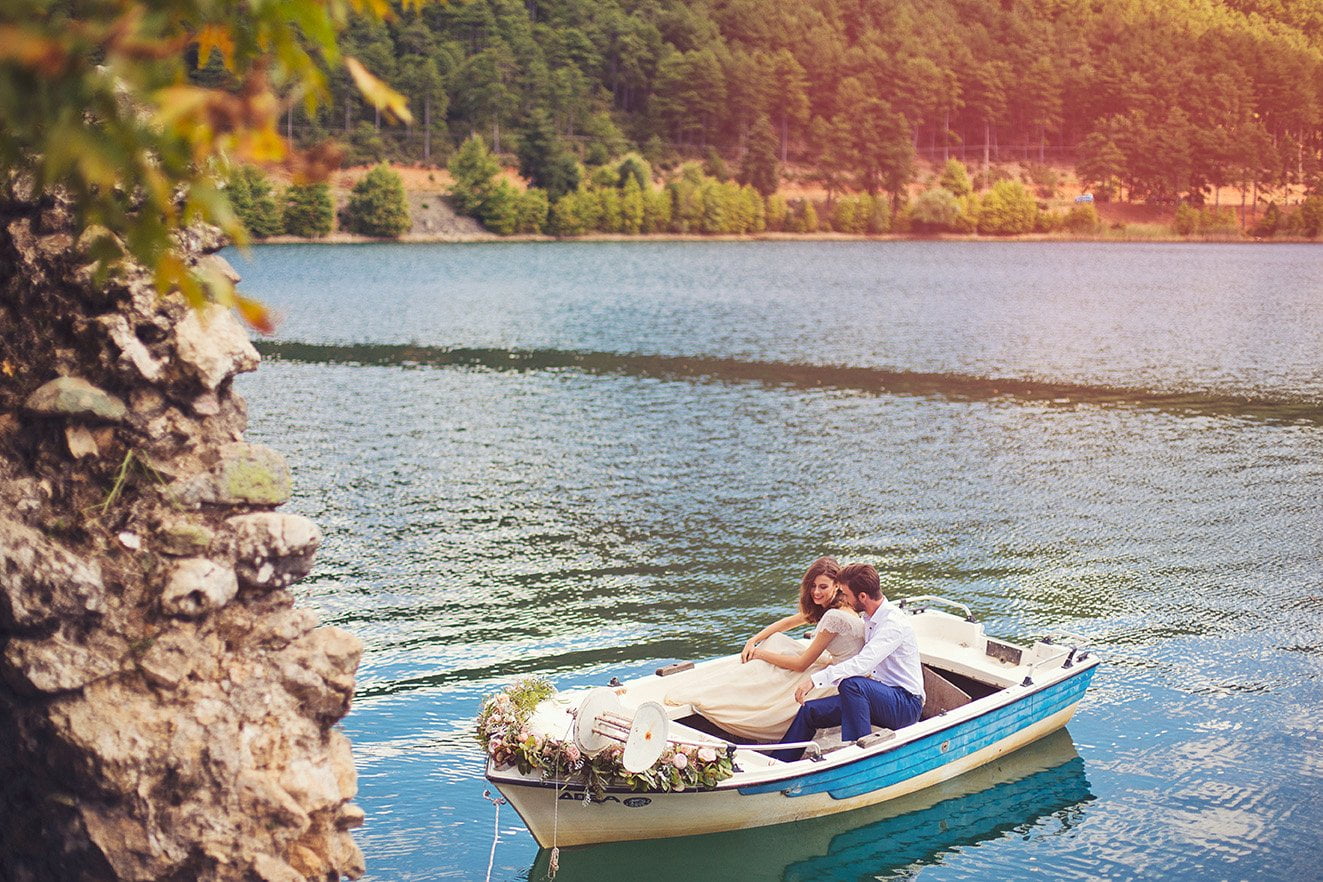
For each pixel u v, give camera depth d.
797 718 9.98
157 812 5.66
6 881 5.95
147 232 3.23
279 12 3.22
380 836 9.24
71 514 5.93
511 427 26.03
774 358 38.91
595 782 8.69
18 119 3.17
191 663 5.84
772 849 9.39
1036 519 18.77
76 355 6.05
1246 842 9.50
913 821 9.78
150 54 3.01
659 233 172.75
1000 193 194.12
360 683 12.02
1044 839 9.52
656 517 18.62
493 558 16.34
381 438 24.53
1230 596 15.16
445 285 74.31
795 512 19.00
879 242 174.50
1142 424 27.34
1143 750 11.04
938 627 11.91
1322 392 32.50
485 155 159.00
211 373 6.12
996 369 36.88
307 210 136.38
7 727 5.79
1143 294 73.31
